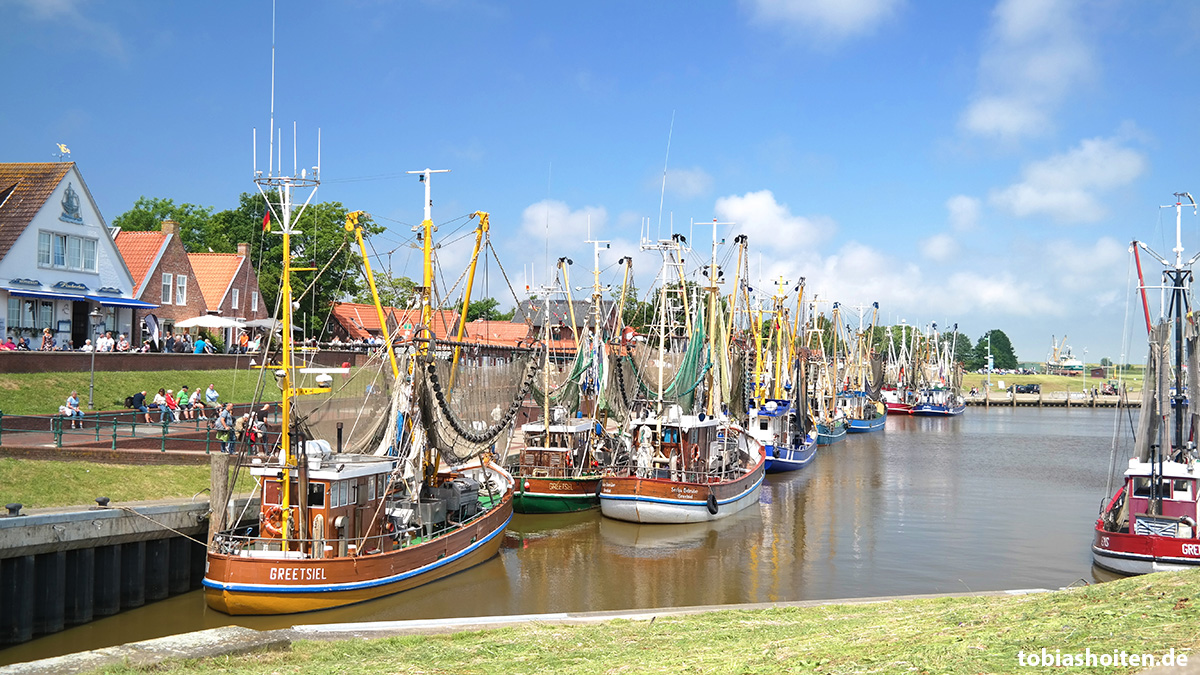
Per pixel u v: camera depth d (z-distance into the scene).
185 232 94.56
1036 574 33.09
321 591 25.20
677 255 52.19
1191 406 35.41
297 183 26.45
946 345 159.50
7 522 22.77
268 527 26.78
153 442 36.19
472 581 30.81
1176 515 32.72
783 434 67.94
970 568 34.06
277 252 79.00
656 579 31.81
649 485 41.47
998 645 13.10
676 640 17.02
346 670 15.04
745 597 29.30
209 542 26.52
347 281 80.44
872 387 117.75
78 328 55.12
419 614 26.27
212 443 35.75
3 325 48.56
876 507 48.91
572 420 47.97
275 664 15.64
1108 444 89.62
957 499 52.06
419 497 31.33
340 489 26.67
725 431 47.31
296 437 26.23
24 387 40.56
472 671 14.92
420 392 30.48
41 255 51.03
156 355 49.22
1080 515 46.59
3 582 22.94
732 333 57.94
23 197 51.41
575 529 40.88
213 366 53.81
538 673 14.52
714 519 42.28
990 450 83.31
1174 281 35.00
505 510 36.44
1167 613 14.04
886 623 17.14
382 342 33.38
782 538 39.69
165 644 16.20
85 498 28.39
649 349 51.41
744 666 13.77
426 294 31.91
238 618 24.77
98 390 44.19
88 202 54.91
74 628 24.66
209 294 70.44
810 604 22.08
